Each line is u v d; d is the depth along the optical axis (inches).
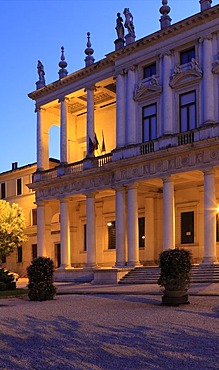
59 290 1170.0
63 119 1798.7
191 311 637.3
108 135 1875.0
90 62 1718.8
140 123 1512.1
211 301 753.0
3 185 2476.6
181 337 452.1
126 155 1503.4
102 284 1363.2
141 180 1446.9
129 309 685.3
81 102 1898.4
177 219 1614.2
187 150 1315.2
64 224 1738.4
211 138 1258.0
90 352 400.8
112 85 1706.4
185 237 1587.1
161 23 1466.5
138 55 1518.2
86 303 797.9
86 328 523.5
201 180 1515.7
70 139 1971.0
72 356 389.4
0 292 1021.2
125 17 1567.4
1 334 507.8
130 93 1533.0
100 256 1844.2
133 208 1466.5
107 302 803.4
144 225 1681.8
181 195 1612.9
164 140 1397.6
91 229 1632.6
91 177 1636.3
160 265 733.9
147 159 1413.6
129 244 1459.2
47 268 917.2
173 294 717.9
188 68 1387.8
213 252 1264.8
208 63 1330.0
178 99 1413.6
